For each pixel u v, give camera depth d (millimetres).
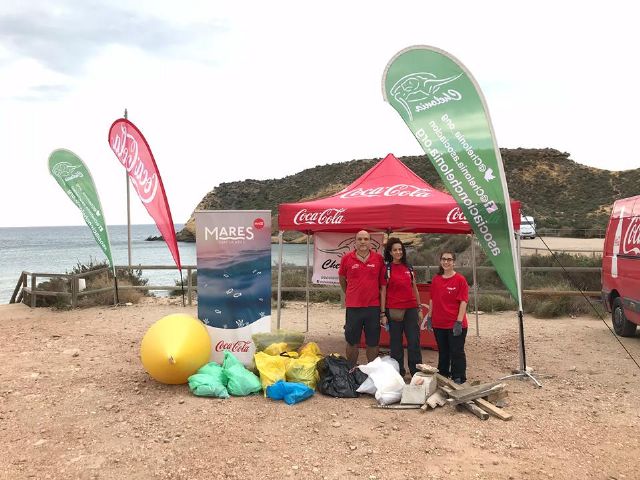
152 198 8930
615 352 8227
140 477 4105
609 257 9781
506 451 4480
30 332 10305
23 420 5375
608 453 4445
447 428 4996
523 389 6242
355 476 4055
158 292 19062
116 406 5758
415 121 6531
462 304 6129
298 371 6184
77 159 12898
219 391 5984
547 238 37531
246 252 7297
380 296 6688
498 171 6258
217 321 7305
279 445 4641
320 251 9492
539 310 11742
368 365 6043
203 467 4246
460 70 6340
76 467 4297
